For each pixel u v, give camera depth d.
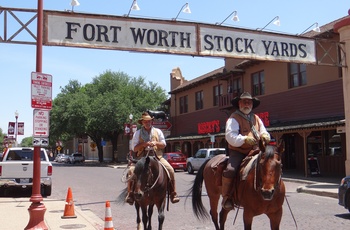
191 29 14.63
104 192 17.94
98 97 52.44
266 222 9.73
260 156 5.49
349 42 17.81
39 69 8.73
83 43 13.02
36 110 8.40
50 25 12.67
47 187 16.78
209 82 38.34
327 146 24.70
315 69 25.17
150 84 60.34
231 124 6.19
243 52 15.44
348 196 10.31
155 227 9.59
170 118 46.91
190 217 10.97
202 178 7.65
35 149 8.40
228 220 10.20
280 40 16.30
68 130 55.31
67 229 9.12
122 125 50.03
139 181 7.18
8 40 11.91
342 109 22.88
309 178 21.69
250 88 31.95
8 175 15.79
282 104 28.14
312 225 9.31
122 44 13.57
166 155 33.09
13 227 9.30
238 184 5.99
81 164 57.00
